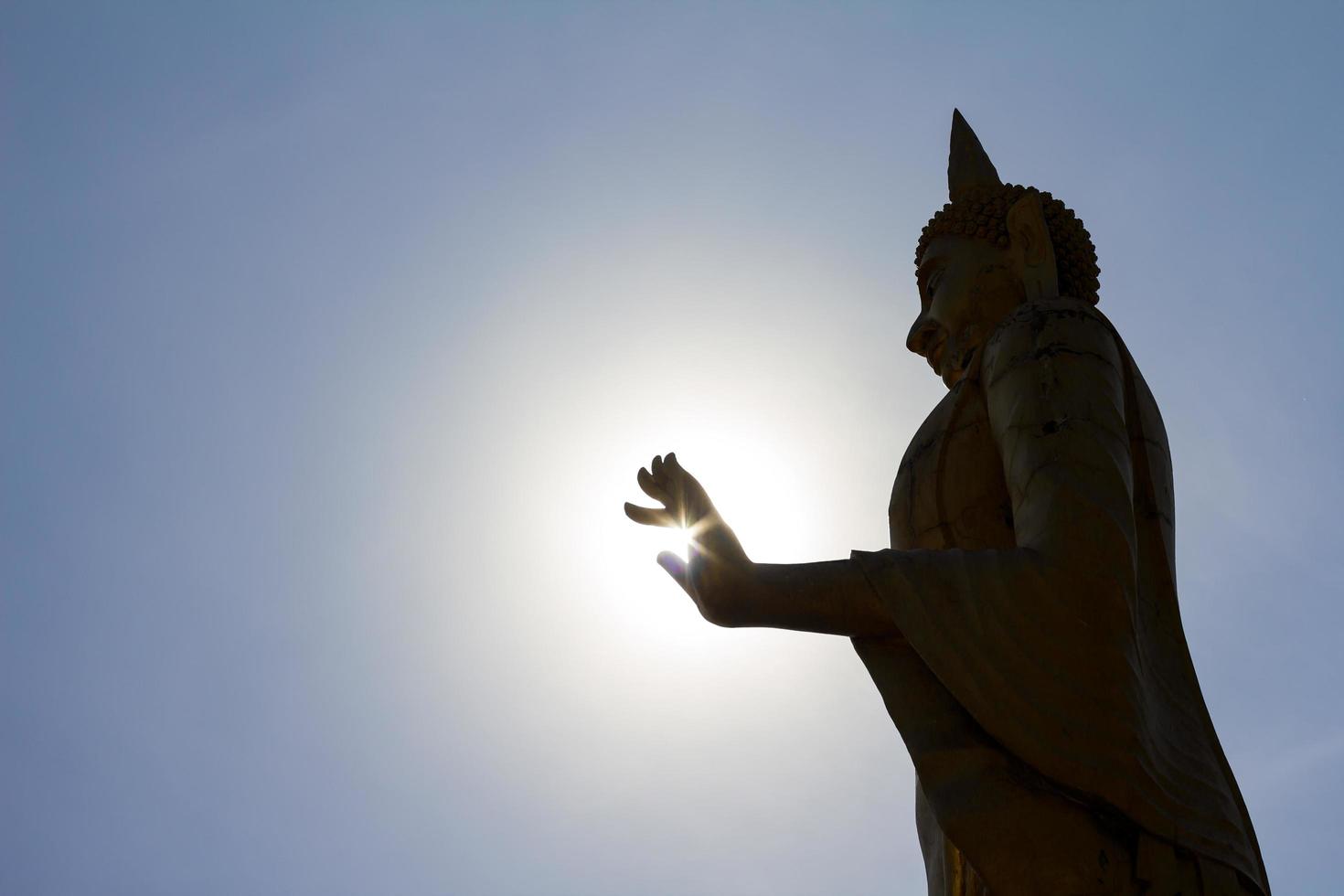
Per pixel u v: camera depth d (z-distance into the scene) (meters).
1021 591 9.82
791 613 10.13
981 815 9.51
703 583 10.26
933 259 12.48
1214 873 9.55
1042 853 9.42
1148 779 9.59
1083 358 10.66
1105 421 10.41
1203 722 10.40
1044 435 10.35
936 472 11.04
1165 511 10.98
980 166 13.04
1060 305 11.09
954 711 9.96
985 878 9.48
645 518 10.84
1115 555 9.88
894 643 10.25
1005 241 12.27
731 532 10.45
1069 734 9.58
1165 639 10.62
